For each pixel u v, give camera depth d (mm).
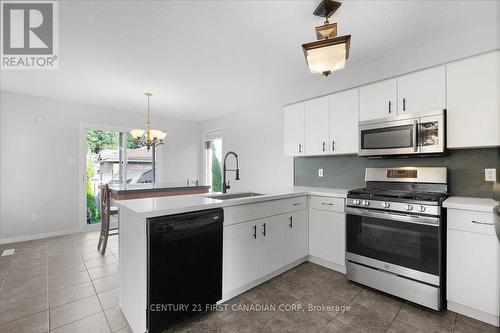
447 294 1825
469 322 1708
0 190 3541
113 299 2033
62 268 2645
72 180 4133
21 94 3678
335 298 2043
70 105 4121
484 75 1864
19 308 1893
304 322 1733
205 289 1768
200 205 1752
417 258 1899
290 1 1664
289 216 2518
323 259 2623
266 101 4160
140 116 4980
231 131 5000
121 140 4762
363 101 2570
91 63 2613
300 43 2227
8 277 2422
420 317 1781
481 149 2084
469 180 2139
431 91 2119
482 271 1678
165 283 1545
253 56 2488
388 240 2059
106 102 4176
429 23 1951
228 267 1946
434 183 2266
